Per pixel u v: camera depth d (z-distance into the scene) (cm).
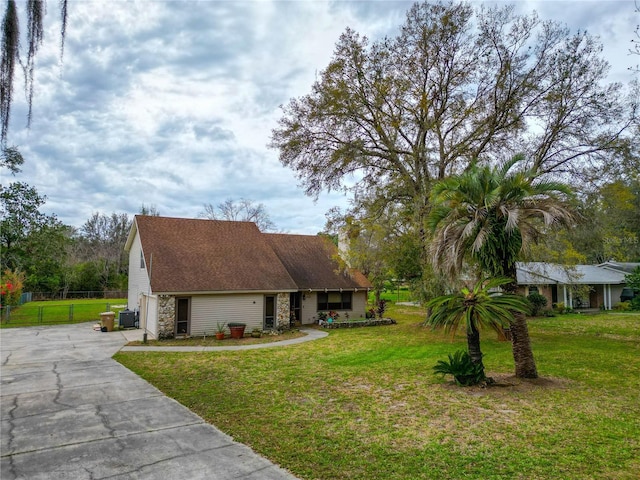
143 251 1923
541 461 534
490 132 1781
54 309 3034
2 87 540
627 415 722
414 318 2611
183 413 757
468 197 1037
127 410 775
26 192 3431
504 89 1712
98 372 1098
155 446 599
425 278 1844
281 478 494
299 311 2244
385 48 1773
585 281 2794
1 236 3369
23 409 781
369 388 924
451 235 1030
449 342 1611
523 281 2577
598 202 1778
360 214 2022
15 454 570
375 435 638
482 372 930
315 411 762
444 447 586
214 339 1711
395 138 2008
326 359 1274
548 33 1619
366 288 2372
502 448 579
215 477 496
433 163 1959
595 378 996
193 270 1836
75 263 5238
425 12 1730
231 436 640
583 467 517
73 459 553
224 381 998
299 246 2511
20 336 1767
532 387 914
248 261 2020
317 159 2011
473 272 1248
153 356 1327
